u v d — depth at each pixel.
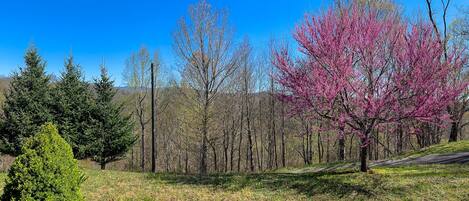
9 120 19.67
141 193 10.91
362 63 10.75
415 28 10.52
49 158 5.94
